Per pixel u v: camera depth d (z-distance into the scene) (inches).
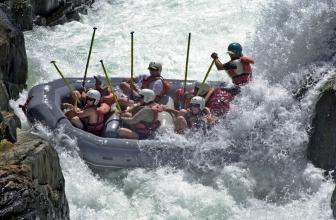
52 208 572.7
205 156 758.5
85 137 771.4
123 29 1317.7
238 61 890.1
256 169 761.6
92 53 1190.3
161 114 809.5
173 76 1101.7
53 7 1312.7
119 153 757.3
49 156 606.5
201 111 808.9
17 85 949.2
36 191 544.4
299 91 809.5
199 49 1217.4
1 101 711.7
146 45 1235.2
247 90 845.2
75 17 1368.1
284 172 760.3
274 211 711.7
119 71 1118.4
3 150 584.4
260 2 1424.7
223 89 890.1
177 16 1384.1
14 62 928.9
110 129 797.2
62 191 626.5
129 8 1449.3
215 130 781.3
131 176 753.6
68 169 760.3
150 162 759.1
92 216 690.8
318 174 741.9
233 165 761.6
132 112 810.8
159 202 716.7
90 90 813.2
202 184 751.7
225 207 714.2
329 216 680.4
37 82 1040.8
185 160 758.5
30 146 594.6
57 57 1150.3
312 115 762.2
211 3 1448.1
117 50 1210.0
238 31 1293.1
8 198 515.8
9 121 630.5
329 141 732.7
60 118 804.6
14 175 536.7
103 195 732.0
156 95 861.8
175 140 766.5
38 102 839.7
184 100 882.1
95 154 761.6
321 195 725.9
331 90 730.8
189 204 714.8
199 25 1325.0
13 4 1206.9
